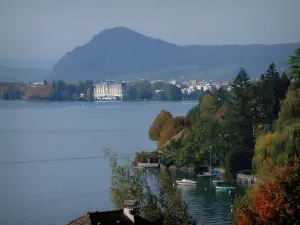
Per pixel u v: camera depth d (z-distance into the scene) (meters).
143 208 166.25
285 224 145.50
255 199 157.25
